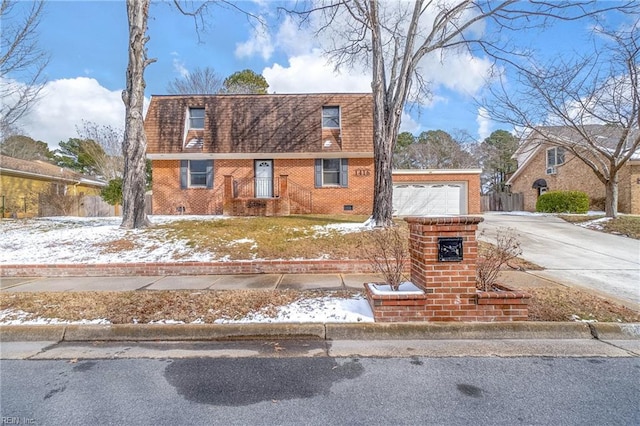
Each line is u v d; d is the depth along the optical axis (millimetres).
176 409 2555
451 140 37219
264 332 3951
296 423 2371
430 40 9625
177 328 3973
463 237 4055
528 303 4371
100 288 5852
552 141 13875
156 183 16000
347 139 15734
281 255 7613
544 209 19594
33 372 3164
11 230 10359
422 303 4027
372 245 7965
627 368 3154
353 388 2828
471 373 3072
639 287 5664
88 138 25109
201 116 16484
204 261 7238
